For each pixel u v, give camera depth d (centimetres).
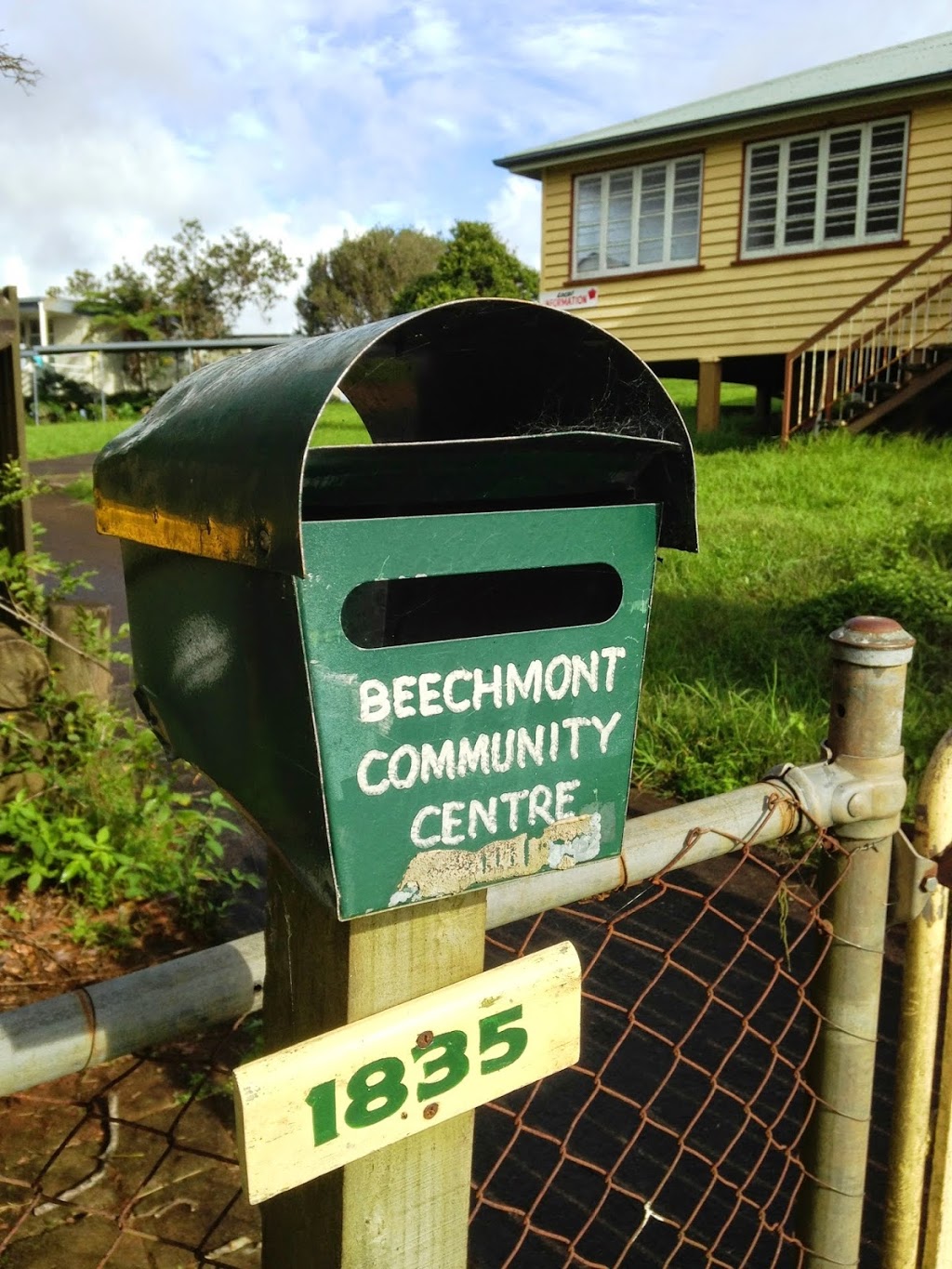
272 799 103
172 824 375
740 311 1399
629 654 109
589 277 1531
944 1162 166
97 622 387
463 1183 113
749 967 326
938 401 1244
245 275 4172
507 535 100
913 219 1252
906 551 688
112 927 334
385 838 97
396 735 96
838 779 152
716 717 475
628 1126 262
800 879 376
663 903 365
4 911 340
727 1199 240
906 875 159
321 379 89
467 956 109
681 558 754
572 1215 237
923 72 1240
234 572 100
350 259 4716
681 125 1359
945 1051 163
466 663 99
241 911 359
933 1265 171
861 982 160
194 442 106
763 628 596
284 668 95
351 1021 104
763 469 1085
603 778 110
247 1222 227
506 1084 111
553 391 119
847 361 1249
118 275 4084
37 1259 215
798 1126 261
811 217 1336
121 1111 256
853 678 153
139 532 123
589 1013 306
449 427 134
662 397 106
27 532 425
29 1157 241
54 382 3694
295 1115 97
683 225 1441
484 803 103
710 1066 283
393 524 93
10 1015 100
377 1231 108
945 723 459
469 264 3456
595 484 111
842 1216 167
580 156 1477
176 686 125
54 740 381
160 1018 105
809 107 1270
